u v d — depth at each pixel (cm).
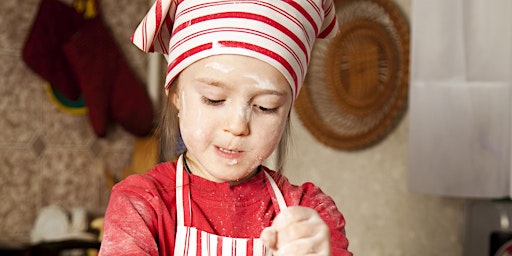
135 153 283
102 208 286
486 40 157
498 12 155
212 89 82
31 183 275
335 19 102
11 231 271
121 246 84
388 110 203
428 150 167
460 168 162
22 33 270
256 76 82
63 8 266
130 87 275
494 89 156
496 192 157
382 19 203
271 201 96
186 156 98
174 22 92
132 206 88
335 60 220
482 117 158
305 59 89
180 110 87
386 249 211
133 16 292
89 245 225
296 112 235
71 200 282
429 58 167
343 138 219
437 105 166
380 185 212
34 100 274
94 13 273
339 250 91
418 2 168
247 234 92
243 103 82
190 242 90
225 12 85
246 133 82
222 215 92
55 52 265
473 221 163
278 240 75
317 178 236
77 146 283
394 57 199
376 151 214
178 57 87
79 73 265
